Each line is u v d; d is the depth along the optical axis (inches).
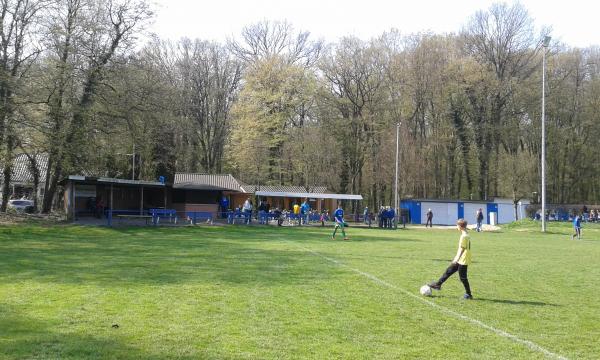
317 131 2397.9
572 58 2508.6
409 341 315.9
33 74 1218.6
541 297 469.4
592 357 292.8
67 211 1433.3
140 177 2086.6
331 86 2378.2
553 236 1503.4
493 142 2463.1
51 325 330.3
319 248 904.3
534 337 331.9
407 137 2293.3
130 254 739.4
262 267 624.1
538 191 2625.5
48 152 1278.3
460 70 2281.0
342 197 1993.1
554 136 2573.8
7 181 1416.1
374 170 2309.3
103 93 1354.6
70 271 558.3
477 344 313.0
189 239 1039.0
